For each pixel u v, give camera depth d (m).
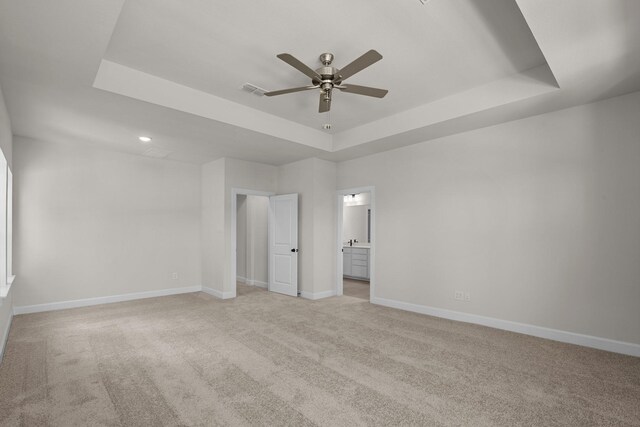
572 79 2.75
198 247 6.14
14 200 4.38
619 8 1.88
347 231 8.32
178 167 5.93
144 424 1.96
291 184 6.00
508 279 3.77
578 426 1.95
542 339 3.44
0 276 3.28
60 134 4.27
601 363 2.83
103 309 4.69
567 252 3.37
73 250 4.82
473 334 3.60
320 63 2.94
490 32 2.50
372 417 2.03
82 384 2.43
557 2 1.86
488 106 3.36
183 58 2.87
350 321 4.12
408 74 3.17
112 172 5.20
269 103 3.89
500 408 2.14
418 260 4.61
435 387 2.41
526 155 3.66
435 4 2.19
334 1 2.15
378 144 4.71
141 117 3.59
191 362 2.84
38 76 2.69
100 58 2.45
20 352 3.04
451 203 4.27
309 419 2.01
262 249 6.67
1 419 2.00
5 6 1.88
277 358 2.93
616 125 3.12
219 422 1.98
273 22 2.37
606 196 3.16
